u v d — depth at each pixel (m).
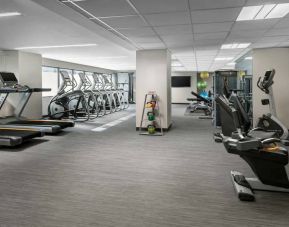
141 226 2.23
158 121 7.12
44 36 5.79
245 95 7.95
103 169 3.81
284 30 4.92
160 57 7.02
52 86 11.34
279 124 5.23
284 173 2.82
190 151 4.87
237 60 10.52
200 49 7.24
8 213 2.46
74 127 7.78
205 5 3.43
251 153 2.79
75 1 3.25
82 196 2.86
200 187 3.11
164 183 3.25
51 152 4.80
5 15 4.06
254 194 2.89
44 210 2.52
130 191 3.00
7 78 6.57
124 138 6.14
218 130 7.25
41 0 3.19
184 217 2.39
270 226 2.23
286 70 6.80
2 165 3.99
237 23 4.38
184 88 18.44
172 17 3.99
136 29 4.79
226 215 2.42
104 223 2.28
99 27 4.61
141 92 7.18
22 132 5.58
